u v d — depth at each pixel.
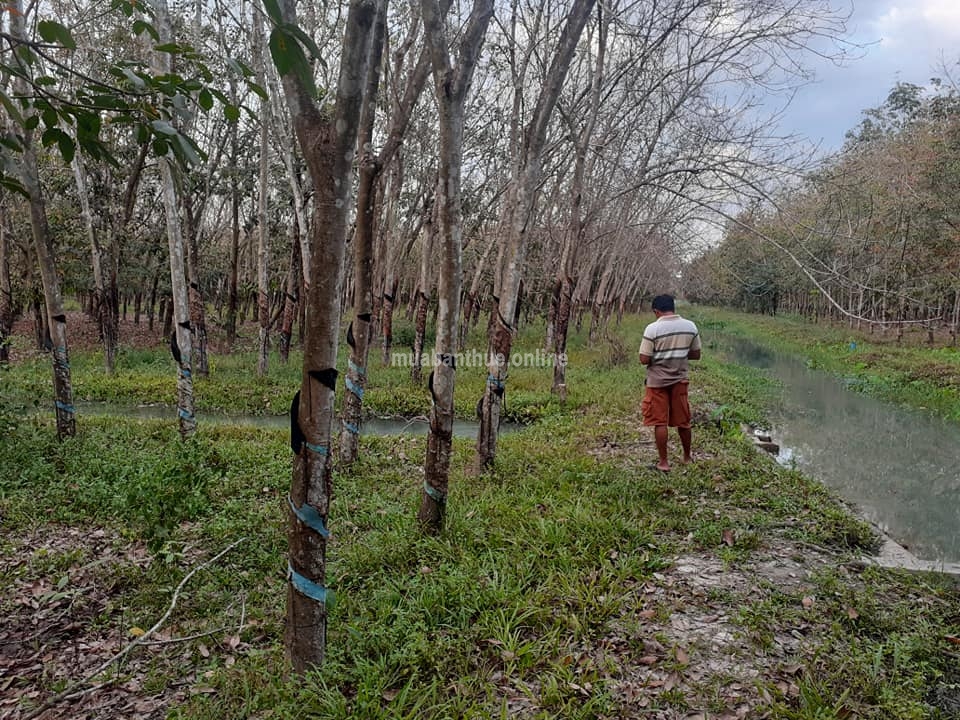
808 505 6.11
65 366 7.70
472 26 4.68
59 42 2.43
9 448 6.96
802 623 3.97
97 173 14.55
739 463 7.25
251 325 25.62
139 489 5.60
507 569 4.44
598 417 10.41
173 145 2.62
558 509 5.63
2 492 5.92
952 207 16.81
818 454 9.92
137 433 8.49
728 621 3.97
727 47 7.91
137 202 16.75
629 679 3.40
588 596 4.11
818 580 4.54
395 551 4.70
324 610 3.35
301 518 3.20
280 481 6.37
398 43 11.20
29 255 15.20
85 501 5.71
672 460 7.43
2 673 3.52
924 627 3.98
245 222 22.41
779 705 3.15
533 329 27.08
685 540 5.19
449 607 4.00
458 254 4.96
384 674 3.35
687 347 6.79
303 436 3.13
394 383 13.73
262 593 4.28
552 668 3.46
